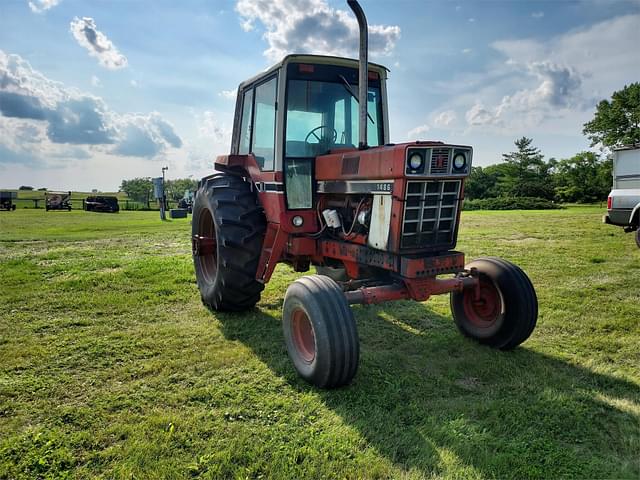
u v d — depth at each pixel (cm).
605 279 605
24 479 211
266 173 425
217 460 222
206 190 487
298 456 226
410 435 244
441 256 323
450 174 316
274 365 340
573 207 3181
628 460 224
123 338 396
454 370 328
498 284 365
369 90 439
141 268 684
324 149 420
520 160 4819
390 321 450
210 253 517
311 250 408
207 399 288
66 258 805
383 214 325
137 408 277
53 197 3014
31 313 466
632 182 1009
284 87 395
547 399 282
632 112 3962
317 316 290
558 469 215
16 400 286
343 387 302
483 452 228
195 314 470
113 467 219
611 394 293
